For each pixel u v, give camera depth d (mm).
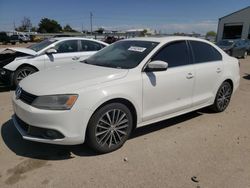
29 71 6875
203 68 4508
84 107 3057
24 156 3301
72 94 3025
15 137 3820
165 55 3992
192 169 3119
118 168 3090
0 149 3453
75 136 3082
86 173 2971
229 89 5301
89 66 3939
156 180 2883
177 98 4141
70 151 3457
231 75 5172
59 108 2982
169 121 4711
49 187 2705
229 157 3438
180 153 3500
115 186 2758
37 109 3002
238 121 4816
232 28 34156
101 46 8117
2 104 5488
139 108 3619
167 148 3633
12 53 7164
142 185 2789
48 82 3271
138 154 3436
